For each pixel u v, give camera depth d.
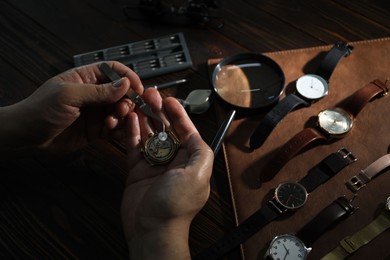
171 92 0.76
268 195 0.67
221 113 0.73
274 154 0.70
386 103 0.73
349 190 0.67
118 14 0.85
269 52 0.79
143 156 0.66
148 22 0.84
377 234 0.63
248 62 0.77
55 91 0.63
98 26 0.84
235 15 0.84
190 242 0.65
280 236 0.63
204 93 0.73
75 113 0.66
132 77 0.69
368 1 0.84
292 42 0.81
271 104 0.72
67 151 0.71
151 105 0.69
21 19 0.85
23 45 0.82
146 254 0.59
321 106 0.73
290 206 0.65
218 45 0.81
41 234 0.66
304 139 0.68
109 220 0.67
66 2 0.87
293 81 0.76
